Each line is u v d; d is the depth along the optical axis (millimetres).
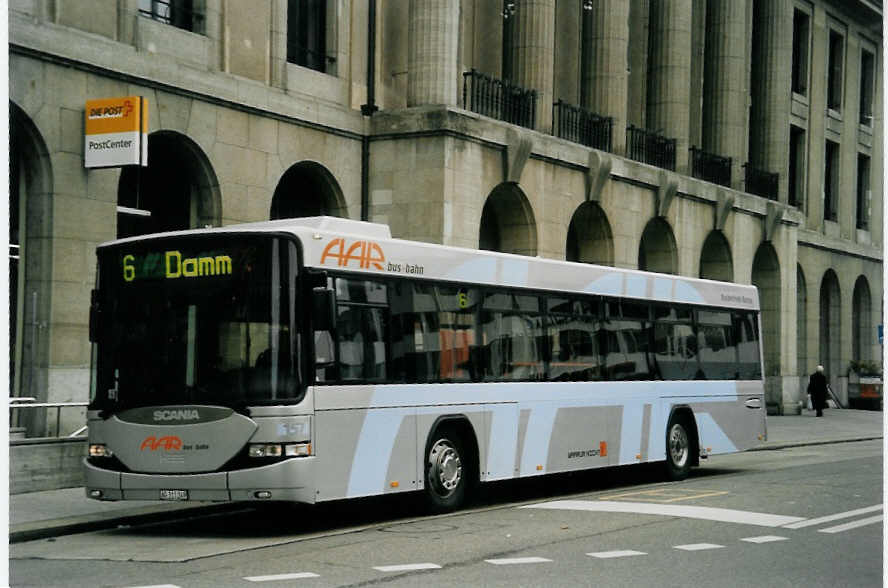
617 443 17500
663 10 34750
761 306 41188
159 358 12617
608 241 30656
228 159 21672
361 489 12945
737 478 19094
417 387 13898
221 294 12484
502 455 15250
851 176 51219
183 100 20734
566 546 11445
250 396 12195
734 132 38375
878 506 14773
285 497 12055
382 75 25641
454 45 25203
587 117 30656
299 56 24062
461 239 24750
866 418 40844
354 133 24578
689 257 34562
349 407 12828
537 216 27438
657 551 11156
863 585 9484
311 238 12531
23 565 10672
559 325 16531
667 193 32781
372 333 13297
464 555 10891
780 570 10156
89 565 10578
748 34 40281
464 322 14805
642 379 18188
